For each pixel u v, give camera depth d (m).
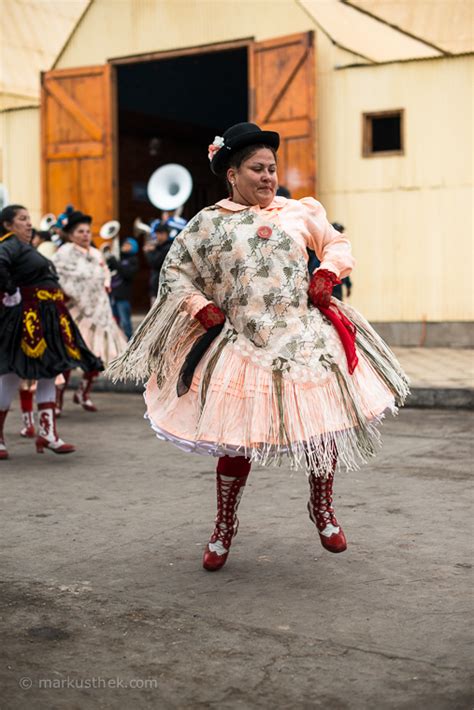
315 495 3.95
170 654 3.07
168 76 20.48
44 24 15.71
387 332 13.41
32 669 2.96
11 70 16.02
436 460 6.28
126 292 13.21
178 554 4.22
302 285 3.72
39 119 15.91
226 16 14.27
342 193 13.61
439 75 12.95
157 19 14.80
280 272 3.67
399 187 13.26
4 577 3.91
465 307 13.00
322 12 13.56
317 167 13.72
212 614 3.44
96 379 10.62
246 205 3.79
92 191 15.25
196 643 3.16
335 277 3.72
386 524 4.67
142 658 3.04
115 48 15.16
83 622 3.37
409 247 13.26
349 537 4.44
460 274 13.00
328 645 3.13
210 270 3.76
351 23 13.39
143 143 20.52
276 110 13.71
